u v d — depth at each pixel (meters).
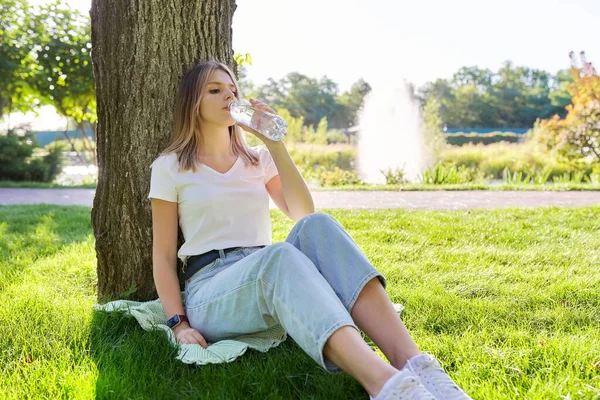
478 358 2.32
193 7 2.99
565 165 15.05
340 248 2.12
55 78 16.22
